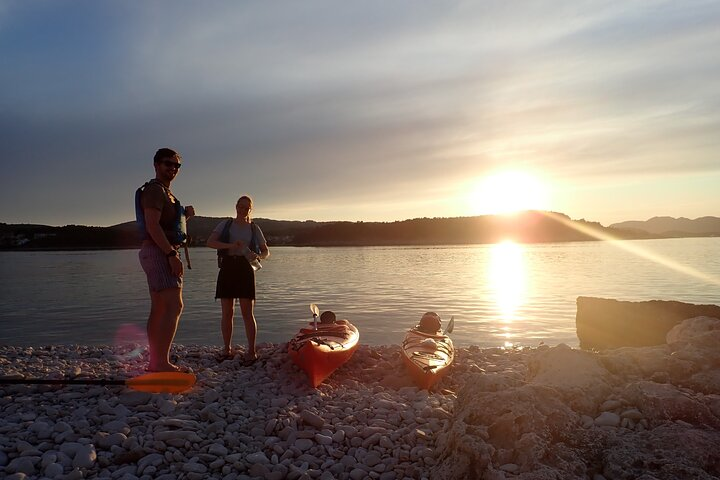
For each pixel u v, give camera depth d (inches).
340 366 335.9
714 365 209.9
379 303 904.3
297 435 211.3
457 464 166.9
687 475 146.6
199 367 311.0
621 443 163.6
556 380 199.0
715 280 1299.2
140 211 261.0
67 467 183.5
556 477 150.6
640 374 207.5
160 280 259.6
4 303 970.1
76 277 1669.5
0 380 243.8
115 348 406.9
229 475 181.0
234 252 322.7
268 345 398.6
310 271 1800.0
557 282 1296.8
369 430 215.3
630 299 929.5
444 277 1485.0
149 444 198.4
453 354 341.7
